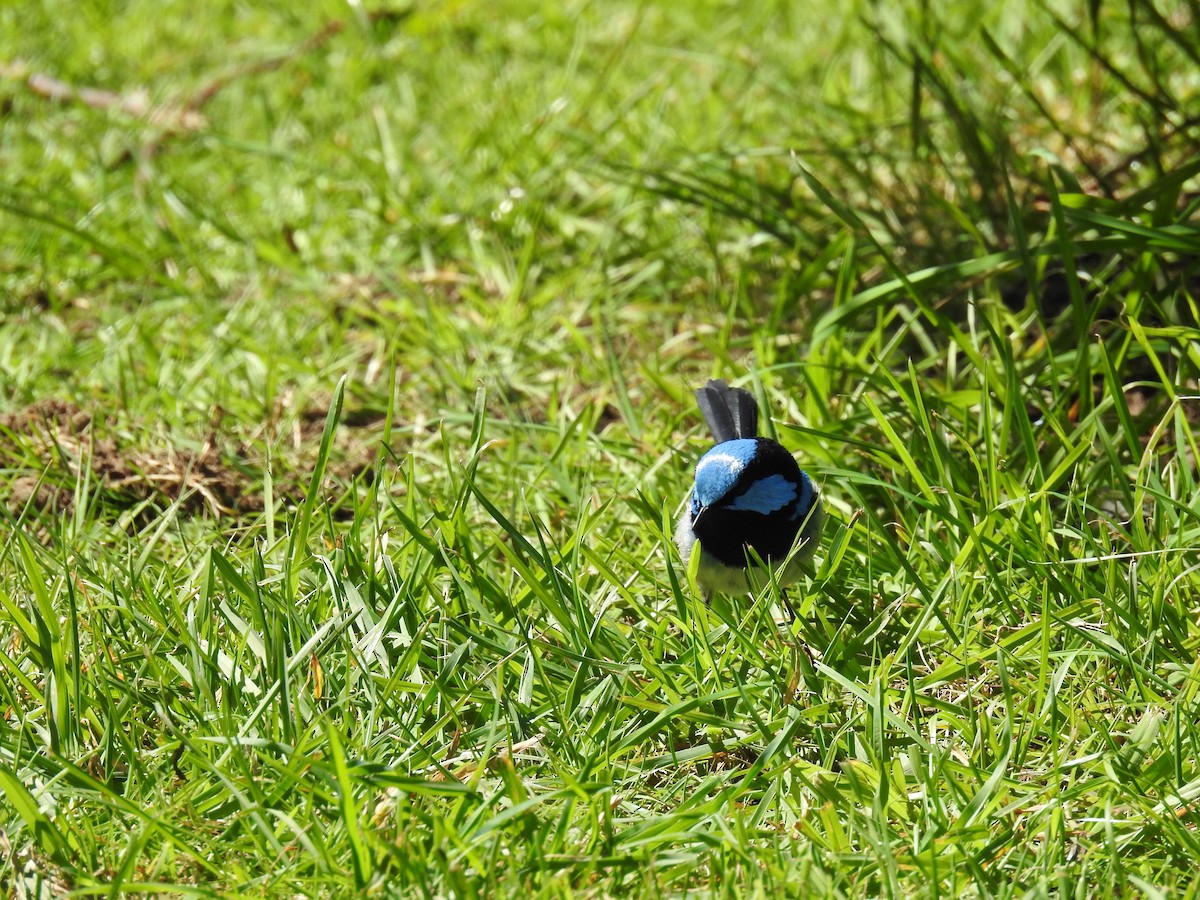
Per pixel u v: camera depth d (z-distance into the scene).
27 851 6.26
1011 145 13.48
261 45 18.94
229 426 11.11
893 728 7.19
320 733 6.90
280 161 15.59
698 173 14.36
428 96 17.27
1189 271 10.44
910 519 9.02
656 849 6.31
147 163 15.02
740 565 8.80
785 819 6.61
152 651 7.56
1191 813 6.39
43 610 7.34
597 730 7.14
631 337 12.52
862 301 10.13
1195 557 8.15
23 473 10.17
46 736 6.91
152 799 6.65
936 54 15.77
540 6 19.80
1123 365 10.70
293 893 6.03
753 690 7.37
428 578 8.06
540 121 14.81
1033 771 6.83
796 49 17.56
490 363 11.94
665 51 16.59
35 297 13.41
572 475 10.10
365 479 10.38
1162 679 7.25
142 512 9.99
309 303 13.15
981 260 10.10
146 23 20.06
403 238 13.98
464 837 6.13
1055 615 7.65
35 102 17.52
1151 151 11.86
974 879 6.04
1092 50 11.94
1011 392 8.92
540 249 13.60
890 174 14.10
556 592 7.92
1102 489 9.30
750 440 8.90
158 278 12.95
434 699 7.19
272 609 7.51
